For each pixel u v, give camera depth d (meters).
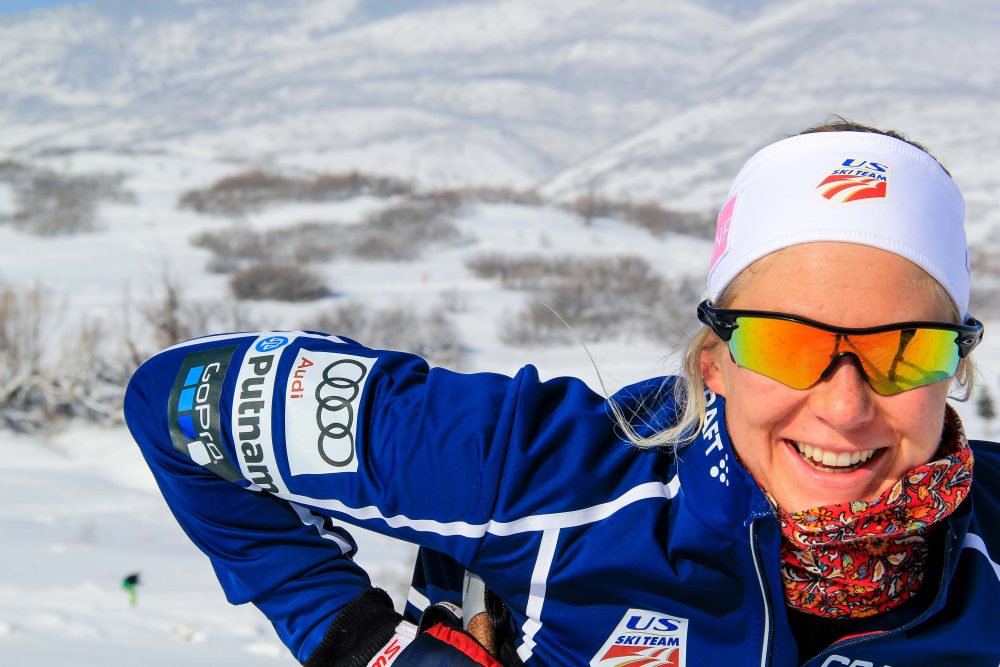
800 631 1.66
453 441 1.70
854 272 1.43
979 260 62.03
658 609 1.65
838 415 1.41
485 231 75.62
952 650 1.63
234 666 7.64
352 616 1.78
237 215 81.56
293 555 1.84
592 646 1.69
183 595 10.23
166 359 1.91
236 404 1.80
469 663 1.62
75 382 26.41
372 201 87.50
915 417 1.43
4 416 25.73
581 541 1.66
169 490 1.88
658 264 66.62
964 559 1.62
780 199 1.50
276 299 43.28
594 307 40.72
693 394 1.67
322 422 1.76
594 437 1.71
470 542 1.68
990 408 22.14
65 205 80.44
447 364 32.06
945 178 1.54
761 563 1.56
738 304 1.53
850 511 1.47
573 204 88.00
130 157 108.50
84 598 9.77
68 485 18.67
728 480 1.57
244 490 1.84
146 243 68.69
